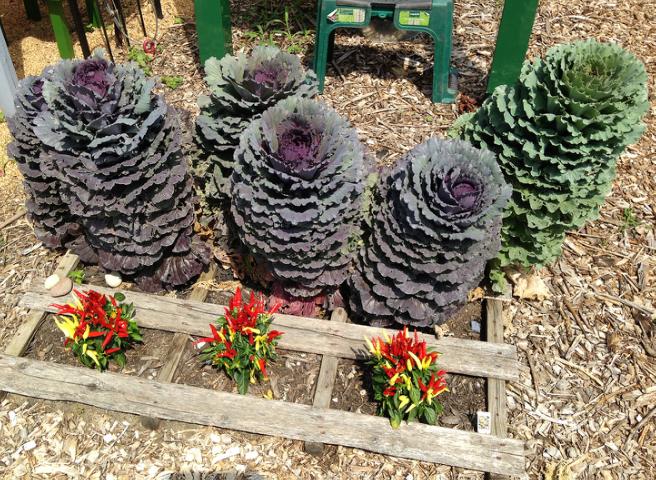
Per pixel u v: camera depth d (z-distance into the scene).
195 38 4.74
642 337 2.98
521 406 2.71
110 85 2.32
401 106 4.14
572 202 2.65
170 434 2.58
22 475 2.48
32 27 4.86
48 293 2.93
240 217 2.51
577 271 3.27
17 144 2.72
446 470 2.49
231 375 2.66
